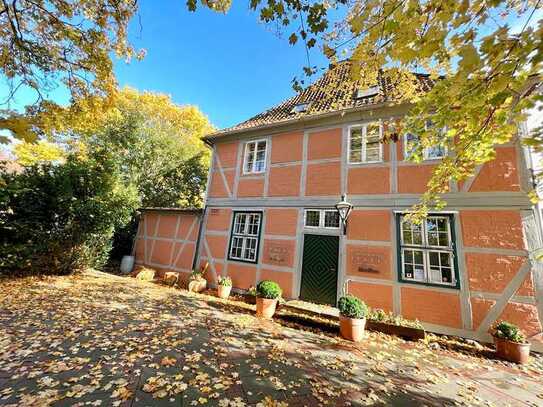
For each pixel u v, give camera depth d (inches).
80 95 209.8
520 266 203.3
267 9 101.0
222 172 384.8
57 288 264.1
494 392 132.3
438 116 99.3
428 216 240.1
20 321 170.9
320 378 131.8
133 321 190.2
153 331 174.1
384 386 129.7
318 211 300.5
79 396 99.6
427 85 280.1
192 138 709.3
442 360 169.3
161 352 143.4
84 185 344.8
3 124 63.2
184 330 181.0
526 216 208.2
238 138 382.6
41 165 326.0
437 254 233.9
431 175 248.5
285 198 321.1
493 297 206.7
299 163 323.0
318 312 231.1
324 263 278.8
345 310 201.3
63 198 315.9
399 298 236.1
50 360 124.7
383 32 79.9
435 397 123.6
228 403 103.7
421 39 72.6
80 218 339.6
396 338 203.8
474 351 188.5
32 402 94.0
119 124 557.0
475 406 118.6
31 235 301.4
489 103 81.5
